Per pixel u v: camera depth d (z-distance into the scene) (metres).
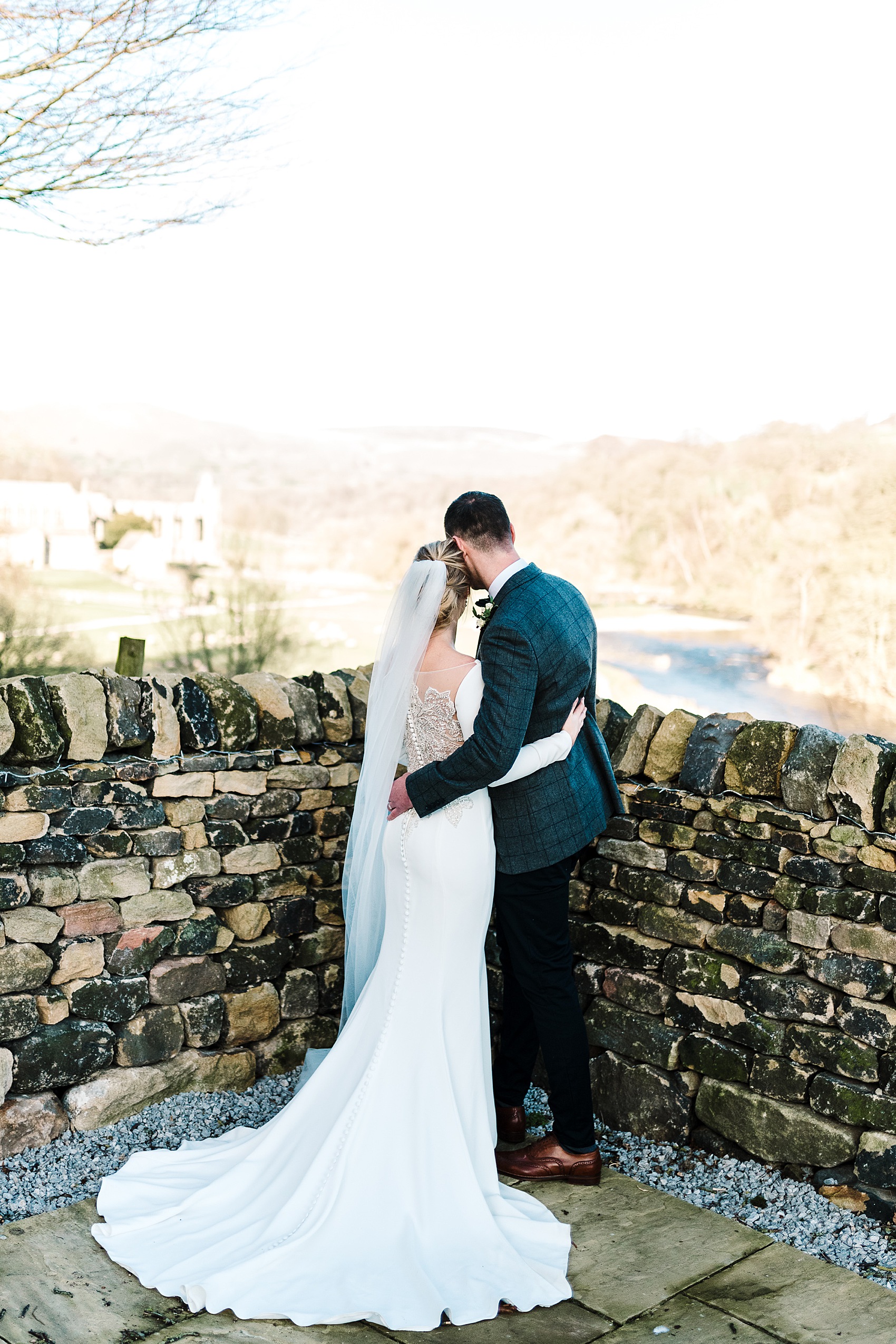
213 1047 3.34
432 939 2.65
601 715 3.46
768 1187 2.79
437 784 2.61
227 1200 2.62
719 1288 2.39
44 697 2.97
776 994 2.84
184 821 3.21
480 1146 2.68
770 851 2.88
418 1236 2.46
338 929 3.59
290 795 3.46
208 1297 2.26
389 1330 2.24
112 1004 3.08
